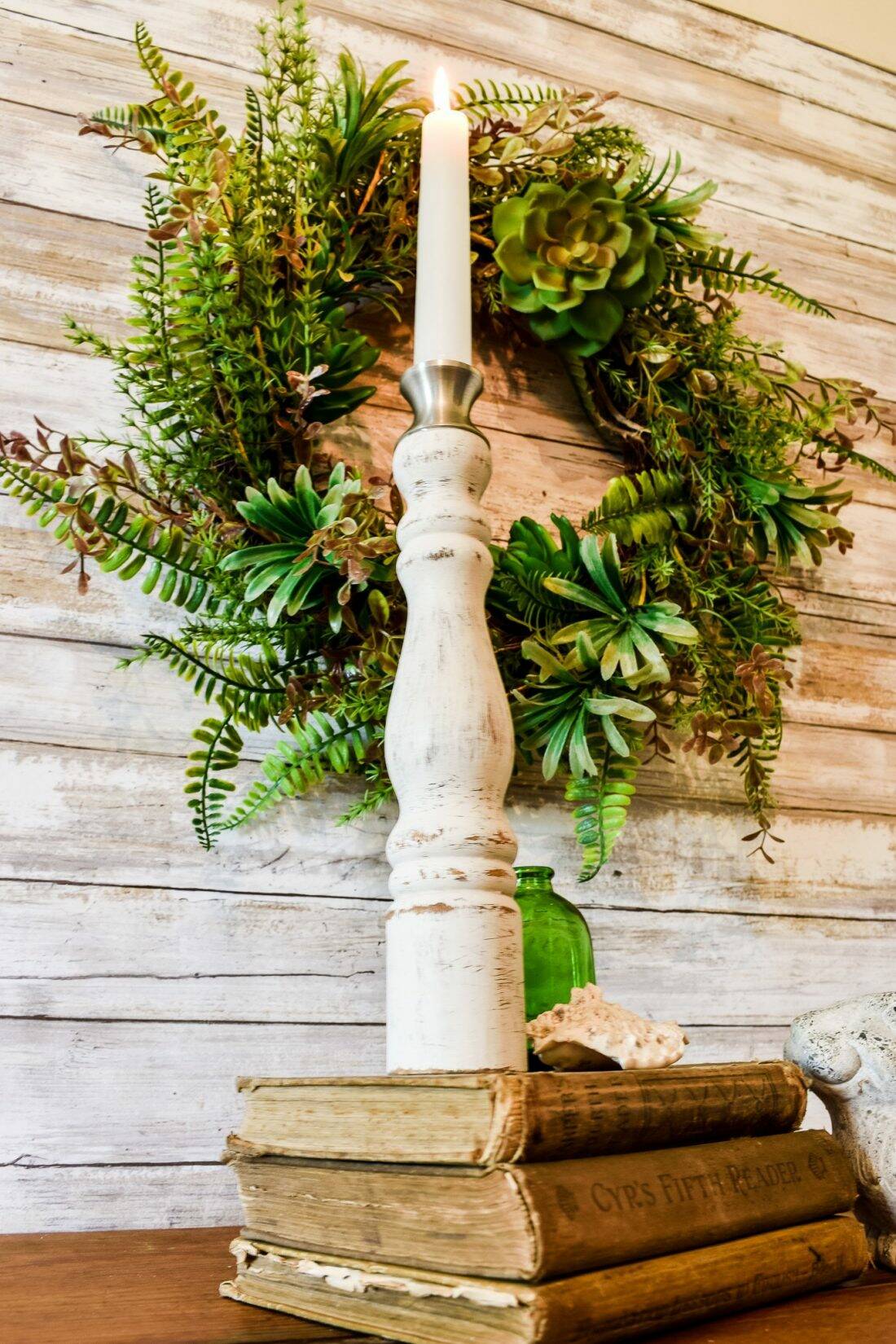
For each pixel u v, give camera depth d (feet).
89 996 2.54
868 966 3.34
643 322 3.25
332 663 2.73
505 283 3.18
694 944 3.12
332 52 3.41
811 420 3.34
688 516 3.16
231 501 2.71
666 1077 1.73
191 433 2.74
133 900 2.64
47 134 3.04
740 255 3.90
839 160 4.21
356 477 2.73
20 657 2.69
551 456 3.37
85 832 2.64
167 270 2.75
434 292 2.16
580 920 2.33
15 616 2.71
